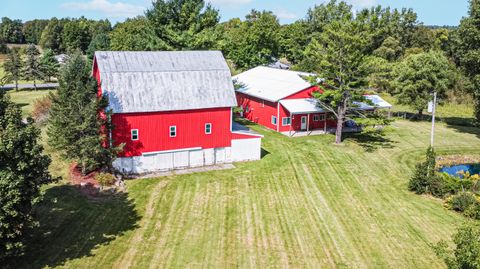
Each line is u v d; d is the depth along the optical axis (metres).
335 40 40.22
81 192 27.45
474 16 44.72
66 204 25.58
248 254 21.16
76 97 27.81
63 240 21.52
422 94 55.47
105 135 29.25
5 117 18.23
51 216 23.97
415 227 24.75
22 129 18.12
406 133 48.44
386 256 21.39
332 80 41.22
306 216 25.75
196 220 24.69
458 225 25.16
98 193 27.67
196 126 33.25
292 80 49.66
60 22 139.62
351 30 39.09
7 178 16.70
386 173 34.22
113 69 31.98
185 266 19.86
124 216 24.75
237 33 92.38
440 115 61.25
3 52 125.94
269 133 45.19
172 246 21.62
